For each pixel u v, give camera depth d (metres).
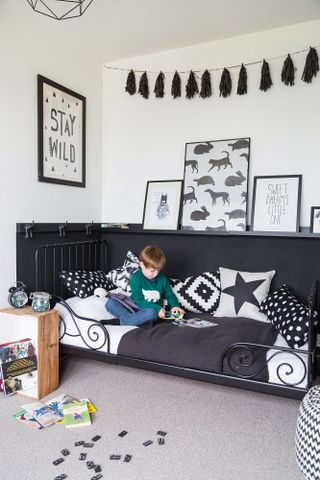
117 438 1.65
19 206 2.36
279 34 2.55
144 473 1.42
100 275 2.78
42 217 2.55
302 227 2.52
